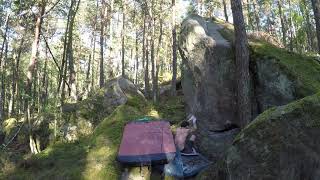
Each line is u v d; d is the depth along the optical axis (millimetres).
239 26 8867
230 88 9242
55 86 42656
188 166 8484
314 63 8914
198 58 9742
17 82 29266
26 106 13773
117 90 14758
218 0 37250
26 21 15750
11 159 11117
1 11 23000
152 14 29094
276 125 5523
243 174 5637
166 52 46750
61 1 18297
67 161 9867
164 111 13492
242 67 8688
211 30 10266
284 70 8234
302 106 5484
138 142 9281
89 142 10797
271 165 5410
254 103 8891
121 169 9000
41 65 36312
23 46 23906
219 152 8992
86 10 33469
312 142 5281
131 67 45000
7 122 20141
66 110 14125
